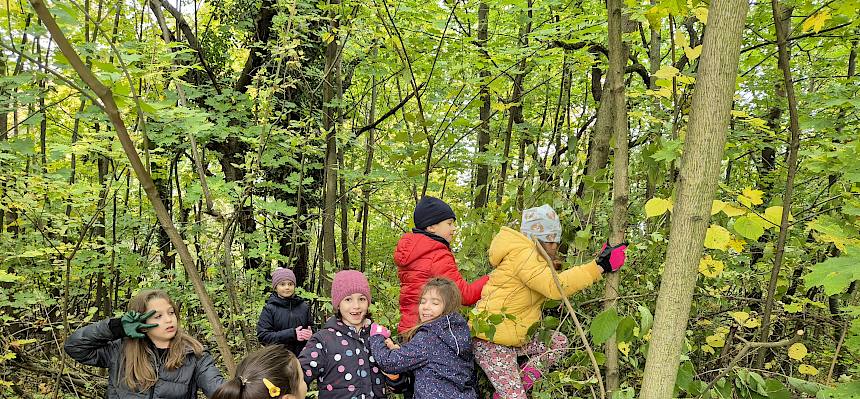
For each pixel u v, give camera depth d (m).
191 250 5.77
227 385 1.64
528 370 2.49
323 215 4.79
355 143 4.46
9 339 3.78
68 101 4.89
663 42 6.03
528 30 5.33
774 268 2.21
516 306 2.40
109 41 1.31
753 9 4.39
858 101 2.54
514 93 4.96
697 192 1.26
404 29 4.64
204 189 3.91
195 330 5.95
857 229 2.47
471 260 3.19
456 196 6.34
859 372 2.29
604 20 4.81
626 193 1.98
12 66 3.71
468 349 2.42
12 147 3.31
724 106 1.23
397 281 4.91
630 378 2.69
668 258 1.32
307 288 5.87
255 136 4.76
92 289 5.66
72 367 4.30
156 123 4.11
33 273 4.52
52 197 4.43
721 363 2.85
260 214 5.09
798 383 2.03
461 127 5.25
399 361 2.39
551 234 2.44
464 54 4.73
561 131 5.56
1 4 2.78
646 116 3.07
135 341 2.19
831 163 2.68
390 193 7.01
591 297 2.71
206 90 5.23
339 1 4.43
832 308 3.35
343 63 5.55
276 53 4.15
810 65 5.33
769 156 5.09
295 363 1.82
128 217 5.90
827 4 2.14
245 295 4.87
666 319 1.30
